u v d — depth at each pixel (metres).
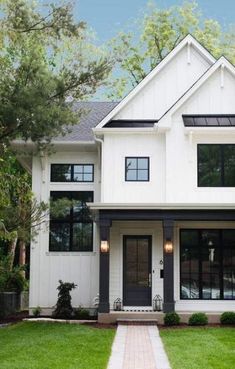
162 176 19.53
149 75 20.48
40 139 15.20
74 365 10.88
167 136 19.34
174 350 12.58
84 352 12.27
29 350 12.50
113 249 19.52
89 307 19.98
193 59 20.91
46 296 20.06
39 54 15.23
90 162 20.75
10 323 18.08
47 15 15.40
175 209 17.94
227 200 18.94
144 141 19.77
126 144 19.77
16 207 15.76
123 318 17.47
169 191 19.06
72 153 20.80
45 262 20.25
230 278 19.02
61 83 14.89
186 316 17.50
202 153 19.23
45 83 14.38
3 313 20.17
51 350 12.50
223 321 17.22
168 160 19.23
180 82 20.73
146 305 19.17
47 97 14.68
